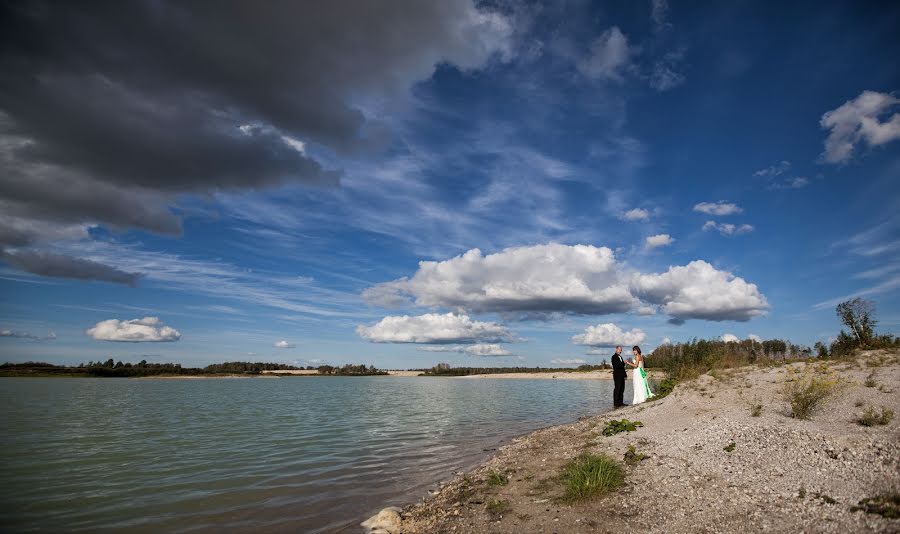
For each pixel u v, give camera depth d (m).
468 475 13.20
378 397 52.97
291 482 13.55
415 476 14.11
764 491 8.02
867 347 23.03
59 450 18.77
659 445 11.99
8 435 22.98
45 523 10.10
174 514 10.70
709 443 11.15
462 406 38.94
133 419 30.11
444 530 8.78
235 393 63.03
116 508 11.16
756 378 18.31
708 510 7.72
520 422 27.09
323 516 10.48
